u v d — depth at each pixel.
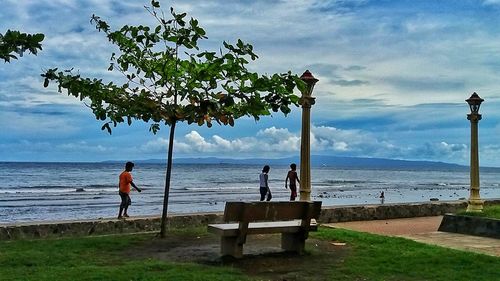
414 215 17.05
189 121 9.90
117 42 10.42
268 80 8.78
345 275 7.57
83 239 10.18
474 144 14.91
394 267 8.09
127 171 13.84
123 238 10.37
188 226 12.78
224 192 55.62
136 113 10.34
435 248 9.83
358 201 44.53
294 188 17.44
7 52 4.45
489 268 8.05
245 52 9.24
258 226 8.73
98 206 36.00
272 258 8.66
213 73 9.48
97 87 9.85
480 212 13.65
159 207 35.81
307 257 8.82
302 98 11.91
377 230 13.41
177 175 116.69
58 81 9.37
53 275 6.91
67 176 94.38
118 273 7.07
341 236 10.91
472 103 14.91
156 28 10.01
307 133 11.93
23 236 10.48
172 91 10.17
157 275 7.00
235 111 9.62
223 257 8.53
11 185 64.75
